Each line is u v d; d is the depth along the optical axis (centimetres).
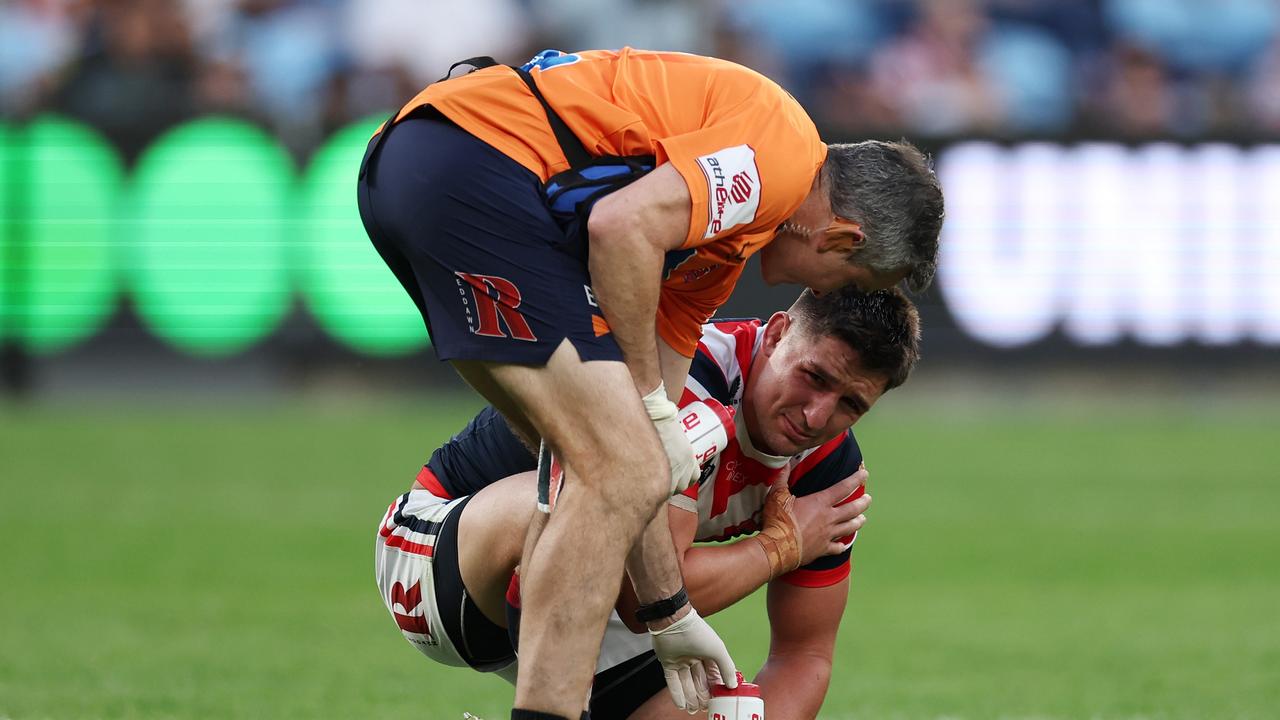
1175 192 4938
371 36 5612
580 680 1227
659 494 1238
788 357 1391
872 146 1378
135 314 4753
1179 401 5006
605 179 1264
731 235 1289
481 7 5656
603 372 1246
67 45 5297
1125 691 1973
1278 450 4428
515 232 1266
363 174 1365
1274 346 4984
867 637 2372
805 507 1438
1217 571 2959
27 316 4741
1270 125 5838
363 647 2211
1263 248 4956
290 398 4816
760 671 1495
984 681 2044
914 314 1407
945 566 2991
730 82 1310
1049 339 4956
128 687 1878
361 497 3522
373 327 4816
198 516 3303
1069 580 2873
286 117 4803
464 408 4819
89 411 4675
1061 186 4912
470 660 1516
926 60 5800
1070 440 4562
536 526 1305
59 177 4697
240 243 4747
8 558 2873
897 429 4747
